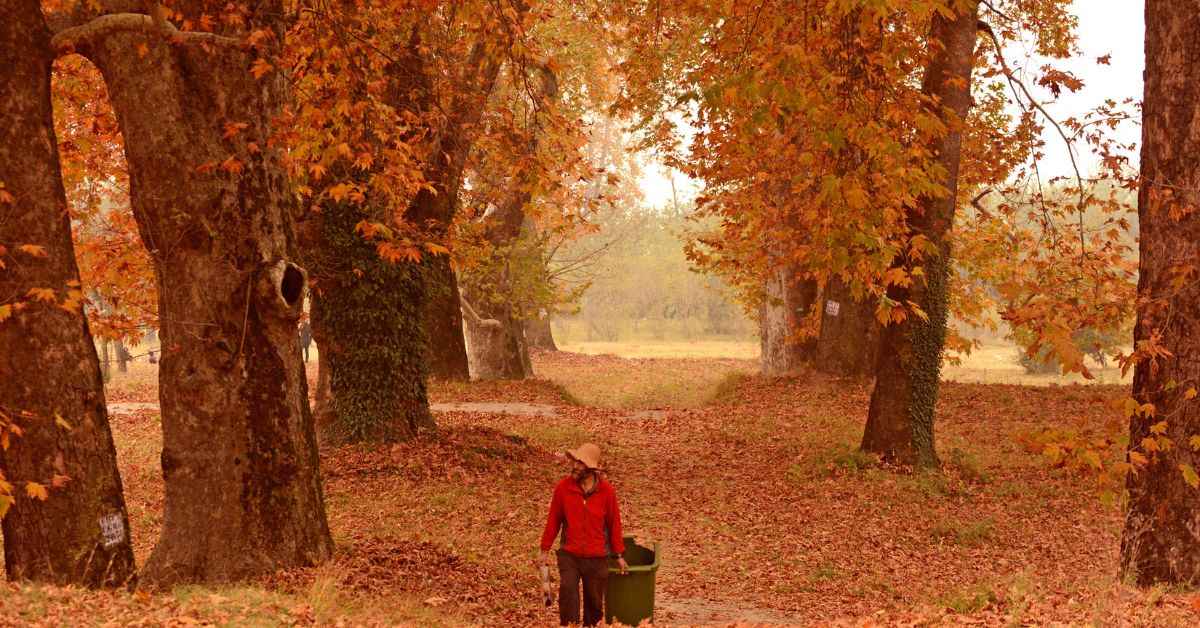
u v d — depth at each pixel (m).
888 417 18.95
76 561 8.13
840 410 25.27
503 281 36.00
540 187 13.21
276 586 9.20
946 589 11.77
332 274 17.64
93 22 8.45
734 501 16.88
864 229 10.90
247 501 9.73
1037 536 14.90
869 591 11.92
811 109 10.98
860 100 11.41
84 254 13.73
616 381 45.84
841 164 11.66
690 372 50.41
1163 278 8.94
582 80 33.19
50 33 8.35
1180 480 8.77
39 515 8.05
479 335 38.12
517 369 38.59
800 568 13.03
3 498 6.17
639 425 24.88
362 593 9.22
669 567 13.09
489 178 21.30
